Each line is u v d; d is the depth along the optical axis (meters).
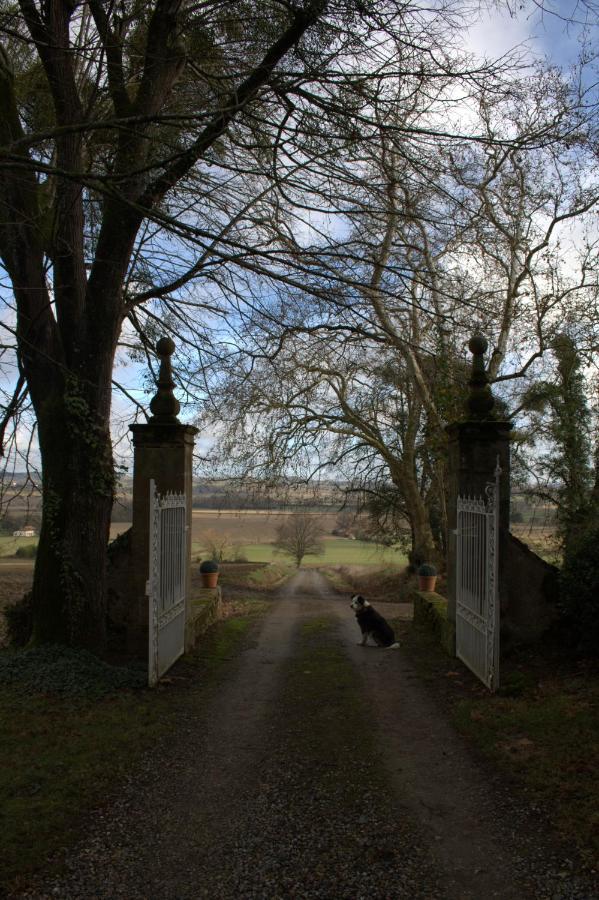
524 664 7.29
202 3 7.17
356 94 6.48
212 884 3.16
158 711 6.12
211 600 12.34
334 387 22.66
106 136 8.36
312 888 3.11
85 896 3.04
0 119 7.20
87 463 7.64
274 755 5.03
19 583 19.97
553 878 3.11
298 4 6.16
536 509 13.48
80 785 4.29
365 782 4.43
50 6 7.00
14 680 6.57
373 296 7.49
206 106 7.87
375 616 10.07
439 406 12.18
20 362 7.72
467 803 4.03
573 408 12.80
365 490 25.72
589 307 12.98
